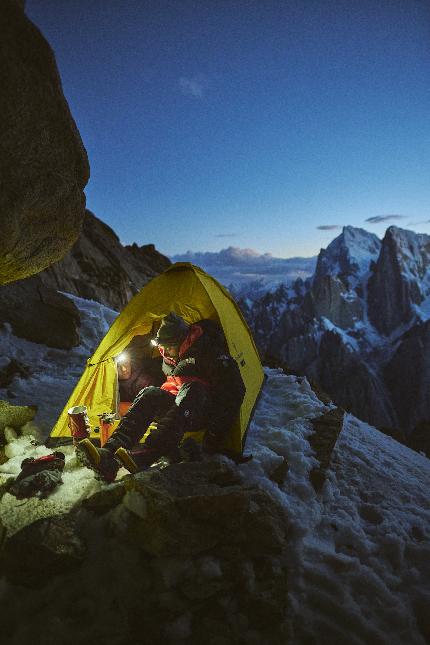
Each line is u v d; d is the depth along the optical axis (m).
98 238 16.42
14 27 2.48
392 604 2.93
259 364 5.71
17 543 2.70
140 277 17.00
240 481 3.45
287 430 4.46
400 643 2.72
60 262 11.92
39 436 4.16
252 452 3.94
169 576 2.68
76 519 2.97
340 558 3.11
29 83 2.58
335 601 2.86
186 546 2.74
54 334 6.44
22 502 3.09
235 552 2.87
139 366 4.80
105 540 2.89
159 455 3.42
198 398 3.59
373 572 3.11
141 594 2.66
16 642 2.47
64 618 2.58
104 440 3.67
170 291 4.52
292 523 3.24
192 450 3.52
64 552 2.71
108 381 4.59
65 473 3.47
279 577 2.88
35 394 4.95
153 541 2.73
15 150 2.63
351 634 2.72
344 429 5.05
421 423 15.23
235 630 2.61
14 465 3.62
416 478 4.57
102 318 7.73
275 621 2.69
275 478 3.68
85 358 6.34
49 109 2.77
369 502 3.89
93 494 3.05
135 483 2.96
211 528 2.88
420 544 3.45
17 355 5.82
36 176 2.84
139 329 4.71
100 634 2.51
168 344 3.90
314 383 6.25
